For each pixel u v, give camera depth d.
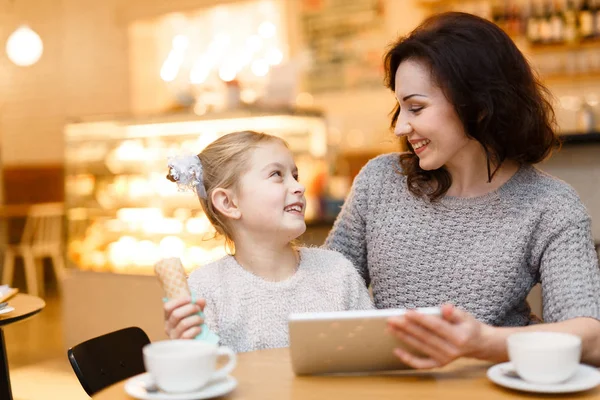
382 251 1.72
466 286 1.62
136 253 4.16
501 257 1.58
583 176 3.14
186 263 3.96
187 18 8.21
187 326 1.25
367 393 1.09
